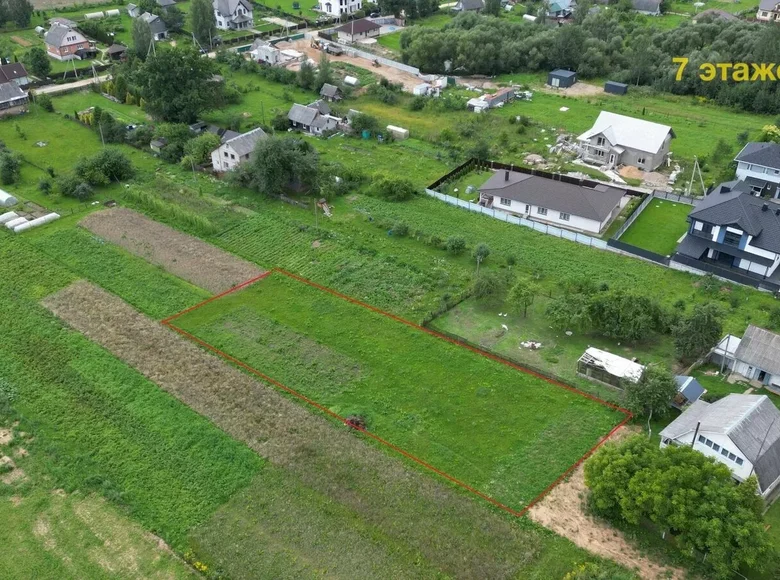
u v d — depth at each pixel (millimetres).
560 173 86438
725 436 42062
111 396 51281
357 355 55438
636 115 104500
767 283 62469
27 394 51469
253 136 85938
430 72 124000
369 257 68312
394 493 43750
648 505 39219
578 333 57938
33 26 143250
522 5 157875
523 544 40469
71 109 105062
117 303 61625
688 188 82312
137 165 88000
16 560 39688
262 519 42125
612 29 128875
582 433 48000
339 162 87312
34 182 83312
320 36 140750
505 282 62281
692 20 131750
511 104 109125
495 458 46312
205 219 72750
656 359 54656
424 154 91000
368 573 38938
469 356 55219
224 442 47375
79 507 42844
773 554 38438
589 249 69938
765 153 79562
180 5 158250
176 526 41688
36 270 66062
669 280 64688
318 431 48344
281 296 62656
